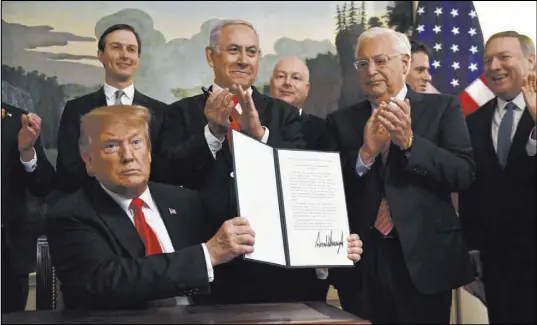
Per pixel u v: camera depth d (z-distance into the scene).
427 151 3.89
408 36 4.61
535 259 4.16
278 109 4.38
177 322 2.18
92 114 3.47
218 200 3.83
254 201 3.08
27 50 4.42
